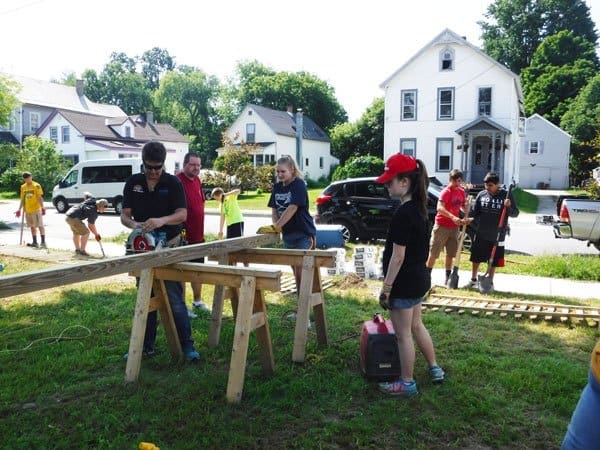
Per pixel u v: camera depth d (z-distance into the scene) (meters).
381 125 46.09
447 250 7.80
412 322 3.93
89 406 3.59
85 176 22.84
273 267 9.32
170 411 3.49
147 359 4.44
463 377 4.09
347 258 10.34
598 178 17.81
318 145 47.25
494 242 7.18
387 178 3.58
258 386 3.84
